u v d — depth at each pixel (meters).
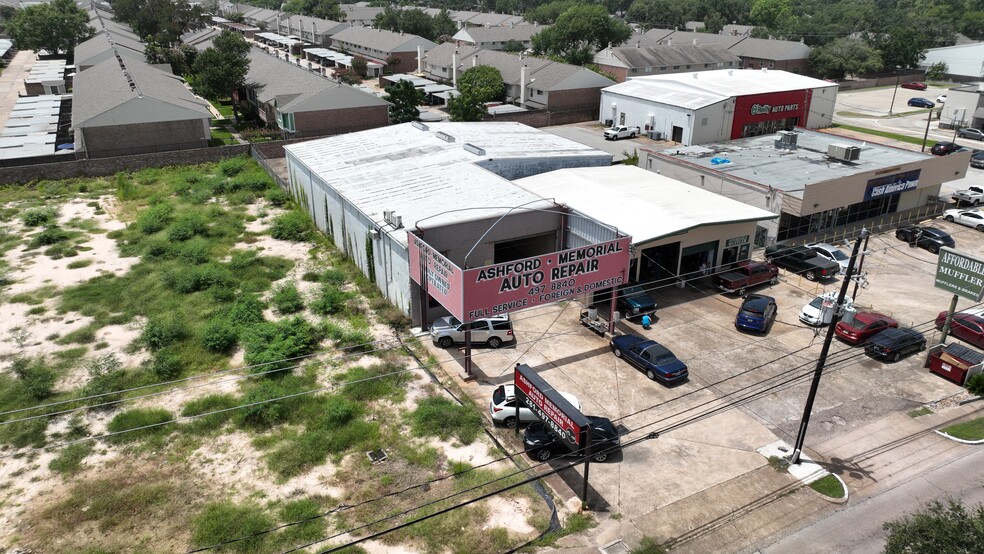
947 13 155.88
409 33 139.75
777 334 32.00
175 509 20.55
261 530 19.53
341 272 38.12
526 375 22.28
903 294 36.41
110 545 19.14
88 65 94.88
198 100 72.38
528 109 84.81
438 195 37.59
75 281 36.94
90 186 54.97
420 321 32.31
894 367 29.22
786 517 20.59
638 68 95.31
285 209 49.84
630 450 23.67
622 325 32.97
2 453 23.09
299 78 77.50
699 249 37.19
